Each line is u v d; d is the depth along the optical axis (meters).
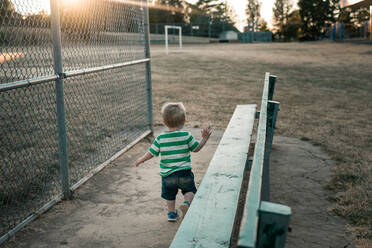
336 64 19.33
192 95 10.37
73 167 4.49
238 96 10.31
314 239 2.93
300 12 76.31
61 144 3.54
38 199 3.54
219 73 15.95
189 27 59.31
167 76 14.83
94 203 3.58
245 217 1.10
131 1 5.72
